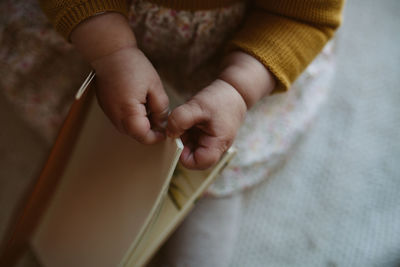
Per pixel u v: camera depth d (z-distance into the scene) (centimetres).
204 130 41
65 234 49
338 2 44
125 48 41
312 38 44
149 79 40
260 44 43
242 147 48
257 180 50
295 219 58
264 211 58
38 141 59
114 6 41
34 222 50
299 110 51
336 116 63
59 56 49
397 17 71
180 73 48
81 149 48
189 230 51
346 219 58
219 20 46
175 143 38
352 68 67
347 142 62
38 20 48
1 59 49
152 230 43
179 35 46
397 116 64
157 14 45
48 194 49
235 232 53
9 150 58
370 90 65
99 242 45
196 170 41
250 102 43
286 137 50
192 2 44
